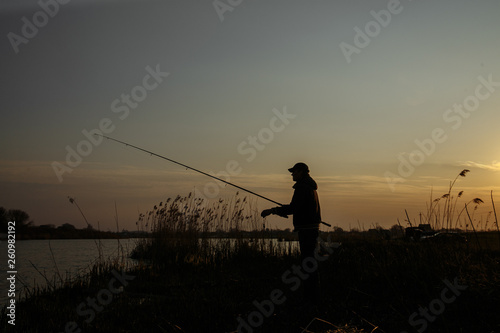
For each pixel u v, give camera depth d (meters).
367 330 5.08
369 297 6.46
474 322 5.06
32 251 23.55
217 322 5.98
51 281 10.44
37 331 5.87
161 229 14.73
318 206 7.02
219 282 9.47
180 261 12.91
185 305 7.02
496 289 5.82
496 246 7.93
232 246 14.15
